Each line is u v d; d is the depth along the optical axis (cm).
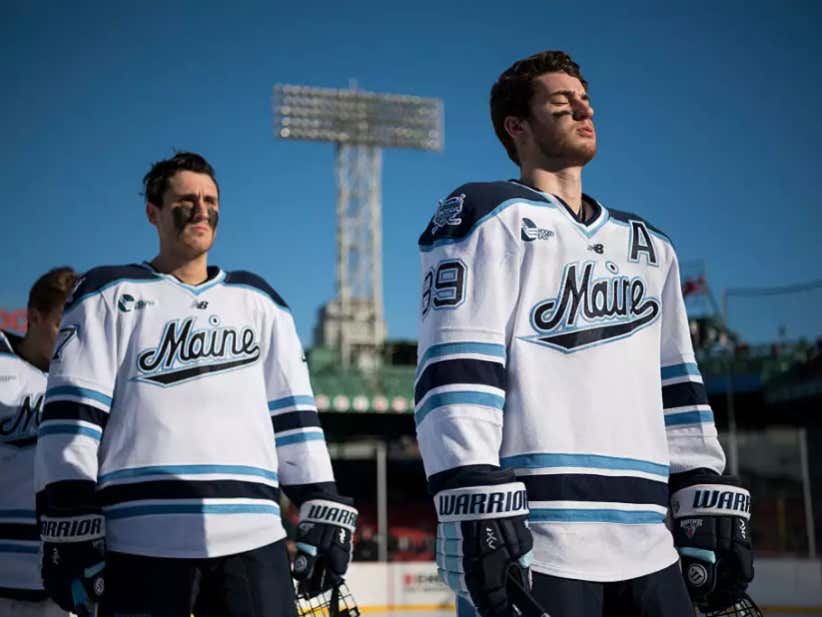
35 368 405
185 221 297
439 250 215
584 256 221
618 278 225
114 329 283
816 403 1969
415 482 2597
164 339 286
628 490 211
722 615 237
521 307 212
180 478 275
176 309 290
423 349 209
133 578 269
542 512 202
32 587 386
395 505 2517
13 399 395
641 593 208
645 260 233
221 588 276
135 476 275
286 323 311
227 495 279
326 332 3638
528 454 205
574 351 214
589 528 203
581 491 205
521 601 181
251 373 296
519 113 237
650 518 214
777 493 2233
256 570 278
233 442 285
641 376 223
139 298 288
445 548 195
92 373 277
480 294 207
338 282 3712
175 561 270
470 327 204
